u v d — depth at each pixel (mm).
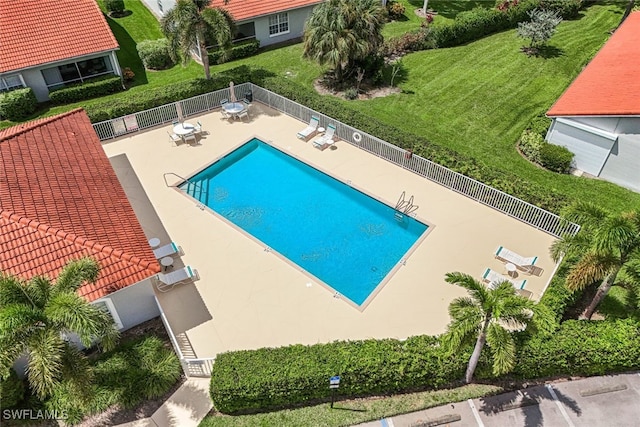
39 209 17000
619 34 29359
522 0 39719
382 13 29391
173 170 25125
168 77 33219
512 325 15984
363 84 31688
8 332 11789
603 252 14203
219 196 23844
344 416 14625
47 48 29234
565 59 34406
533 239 20656
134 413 14789
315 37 28219
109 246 16578
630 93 22469
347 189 24047
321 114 27016
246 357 14789
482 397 15055
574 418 14500
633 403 14859
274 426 14406
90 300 15312
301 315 17844
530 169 24453
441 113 28859
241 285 19000
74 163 20203
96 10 31797
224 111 29188
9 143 19875
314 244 21188
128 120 27109
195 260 20078
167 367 15586
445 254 20078
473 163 22500
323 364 14430
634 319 15695
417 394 15188
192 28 27516
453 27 35875
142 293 16859
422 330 17266
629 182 23031
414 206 22500
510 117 28391
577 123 23172
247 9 34812
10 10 29688
